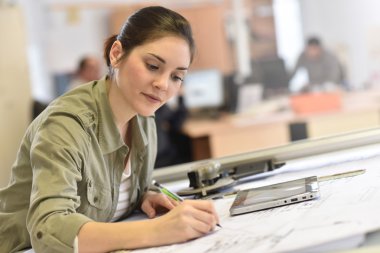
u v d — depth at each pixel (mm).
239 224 818
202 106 4430
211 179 1177
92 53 5656
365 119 3500
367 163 1126
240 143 3605
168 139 3676
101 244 784
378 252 602
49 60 5504
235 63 5836
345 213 747
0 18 3463
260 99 4172
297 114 3656
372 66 5469
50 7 5477
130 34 937
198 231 785
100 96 1020
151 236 782
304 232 695
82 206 987
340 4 5840
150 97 932
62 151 882
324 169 1156
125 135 1128
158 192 1165
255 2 6043
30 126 1013
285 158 1336
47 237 800
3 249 1019
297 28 6191
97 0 5605
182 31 919
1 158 3459
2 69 3467
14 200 1033
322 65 4848
